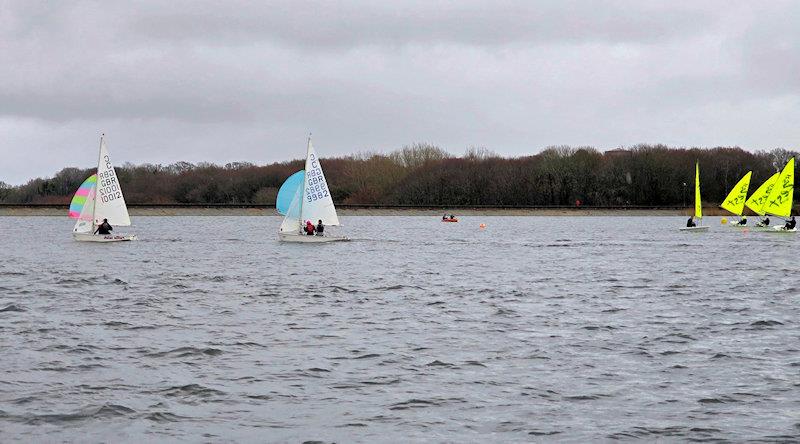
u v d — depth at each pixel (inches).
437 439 1032.2
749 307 2069.4
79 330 1699.1
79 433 1045.2
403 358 1439.5
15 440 1019.9
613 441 1026.1
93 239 4352.9
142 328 1726.1
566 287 2512.3
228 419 1100.5
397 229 6638.8
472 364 1397.6
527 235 5703.7
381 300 2193.7
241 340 1593.3
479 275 2881.4
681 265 3307.1
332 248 4153.5
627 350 1512.1
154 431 1053.2
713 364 1401.3
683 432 1055.0
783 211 5595.5
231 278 2731.3
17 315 1894.7
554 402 1179.3
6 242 4601.4
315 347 1533.0
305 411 1135.6
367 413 1127.6
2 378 1285.7
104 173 4279.0
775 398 1197.7
